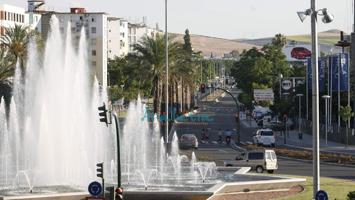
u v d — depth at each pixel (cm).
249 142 14912
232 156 11069
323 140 15525
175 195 5431
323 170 8619
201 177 7094
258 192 6053
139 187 6175
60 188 6134
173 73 16288
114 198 4259
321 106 16788
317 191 4219
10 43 14562
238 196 5850
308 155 10650
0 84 13925
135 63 15900
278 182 6203
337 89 15050
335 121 16825
